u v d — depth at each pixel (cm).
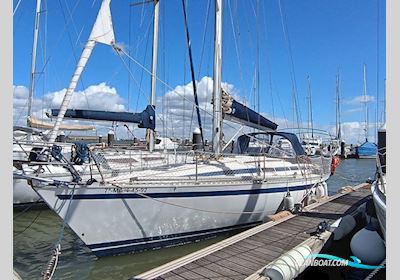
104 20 721
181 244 689
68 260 644
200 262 507
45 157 584
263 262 509
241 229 776
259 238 620
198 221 693
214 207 702
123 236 620
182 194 660
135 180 648
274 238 620
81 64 675
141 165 977
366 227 629
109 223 604
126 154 1070
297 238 619
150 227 641
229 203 720
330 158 1224
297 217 773
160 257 653
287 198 813
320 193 1020
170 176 696
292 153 991
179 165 806
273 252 550
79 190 575
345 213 810
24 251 695
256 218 785
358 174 2659
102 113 923
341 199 1009
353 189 1203
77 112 898
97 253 606
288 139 997
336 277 609
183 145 1230
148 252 653
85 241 591
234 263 504
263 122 1002
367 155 4322
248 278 444
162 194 641
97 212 591
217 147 873
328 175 1194
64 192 564
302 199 930
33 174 623
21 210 1014
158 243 660
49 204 553
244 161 856
